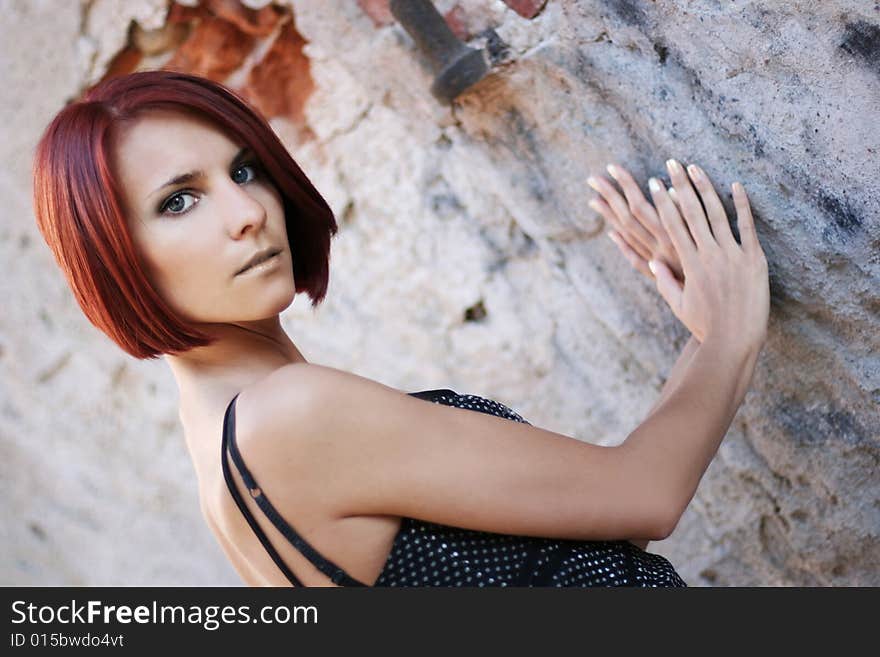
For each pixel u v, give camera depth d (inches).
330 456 46.5
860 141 59.1
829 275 63.2
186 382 54.0
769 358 70.3
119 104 48.9
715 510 80.1
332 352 85.5
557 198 74.4
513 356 81.4
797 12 58.6
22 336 90.5
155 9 76.9
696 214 63.0
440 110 74.3
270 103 80.0
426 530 48.9
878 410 67.6
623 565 51.9
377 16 72.6
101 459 93.3
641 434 53.4
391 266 82.3
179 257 49.0
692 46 62.2
